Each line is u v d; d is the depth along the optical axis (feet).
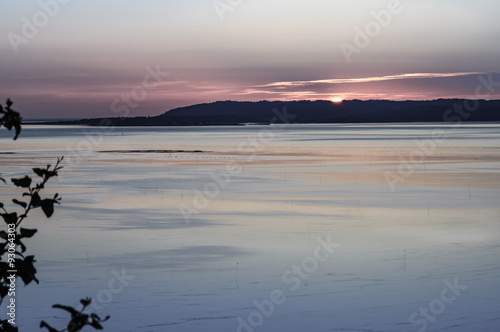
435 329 32.37
